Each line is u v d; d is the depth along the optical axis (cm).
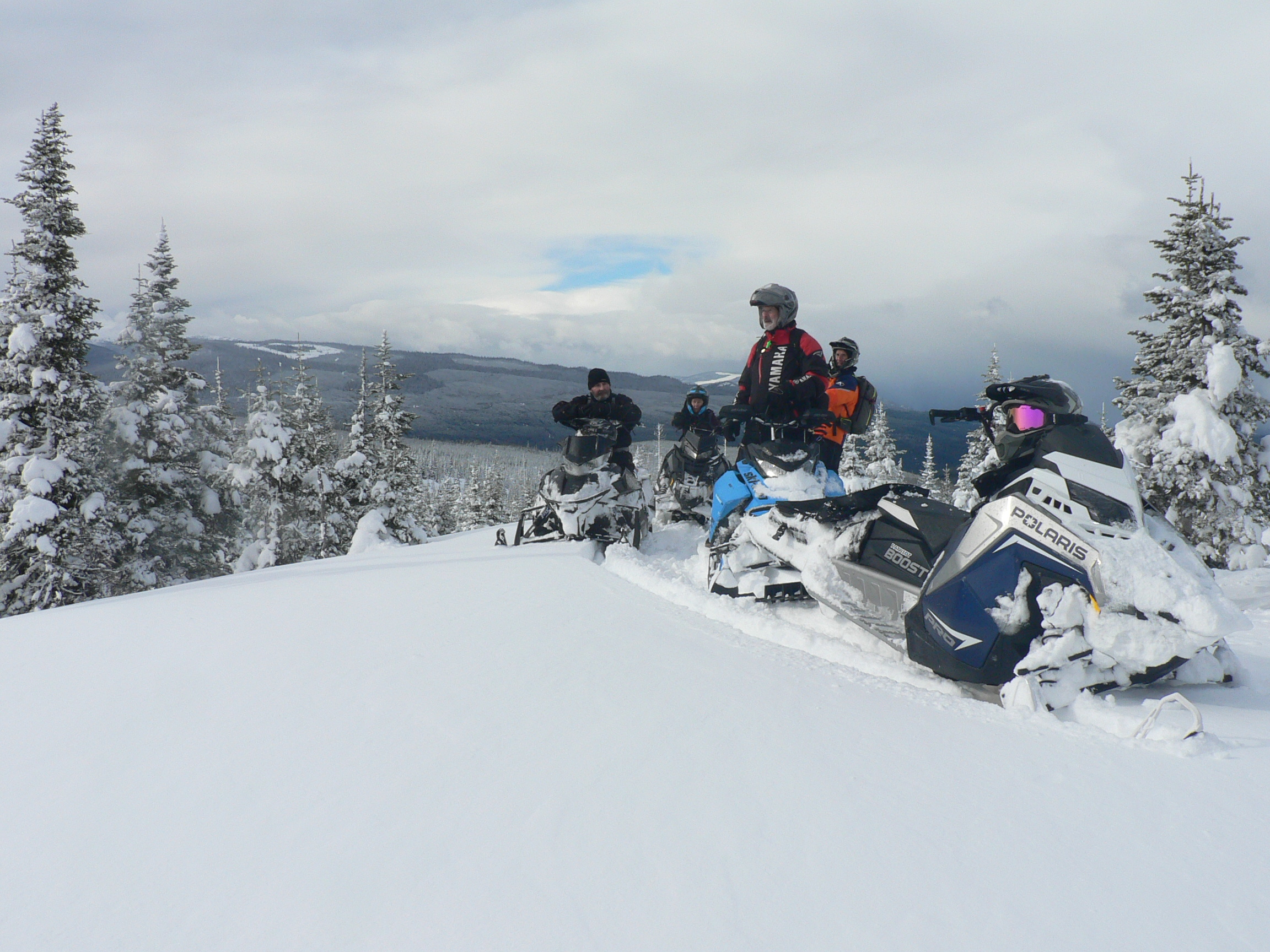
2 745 241
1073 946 138
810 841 173
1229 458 1562
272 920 147
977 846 173
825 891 154
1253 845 176
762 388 659
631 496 752
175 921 148
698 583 521
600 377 813
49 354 2305
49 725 256
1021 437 328
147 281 2836
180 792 204
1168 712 279
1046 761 224
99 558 2323
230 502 3056
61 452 2264
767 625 413
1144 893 156
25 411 2317
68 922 149
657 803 190
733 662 313
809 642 391
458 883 157
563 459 744
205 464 2941
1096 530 296
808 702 268
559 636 345
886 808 190
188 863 169
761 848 170
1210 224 1630
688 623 379
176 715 259
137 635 367
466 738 231
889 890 155
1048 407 323
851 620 398
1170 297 1673
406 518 3105
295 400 3516
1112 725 262
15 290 2352
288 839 177
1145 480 1644
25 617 441
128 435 2669
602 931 140
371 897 153
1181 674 317
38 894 159
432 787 200
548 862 164
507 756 218
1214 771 218
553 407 821
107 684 296
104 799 202
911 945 137
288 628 367
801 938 139
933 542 379
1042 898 153
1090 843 176
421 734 235
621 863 163
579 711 252
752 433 612
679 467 862
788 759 218
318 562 697
